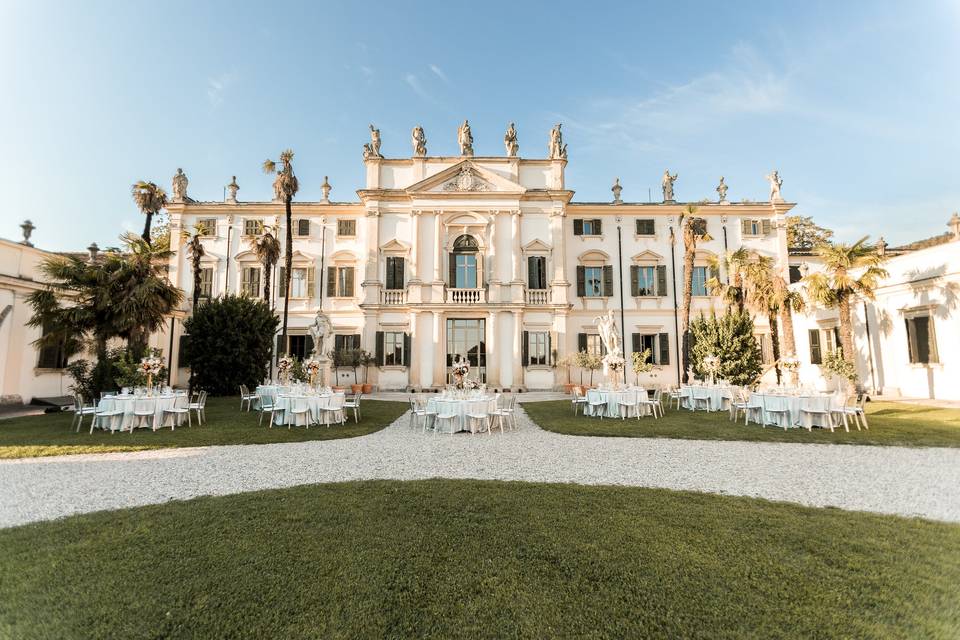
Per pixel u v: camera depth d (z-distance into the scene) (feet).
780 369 69.00
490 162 89.71
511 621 10.60
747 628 10.30
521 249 87.81
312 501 19.13
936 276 59.93
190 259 87.81
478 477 24.11
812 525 16.39
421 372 83.92
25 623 10.57
